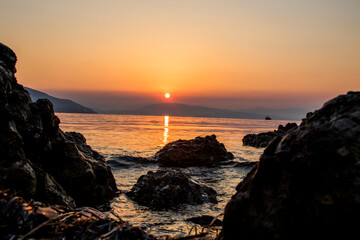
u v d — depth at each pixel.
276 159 3.59
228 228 3.91
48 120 7.99
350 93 3.53
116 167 16.61
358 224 2.65
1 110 6.26
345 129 3.05
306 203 3.09
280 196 3.36
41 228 3.37
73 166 8.23
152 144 29.83
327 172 3.01
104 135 38.75
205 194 10.11
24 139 7.00
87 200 8.48
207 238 5.82
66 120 92.56
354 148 2.88
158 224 7.50
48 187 6.95
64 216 3.71
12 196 3.90
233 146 31.98
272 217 3.33
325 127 3.26
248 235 3.55
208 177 14.80
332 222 2.83
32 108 7.73
